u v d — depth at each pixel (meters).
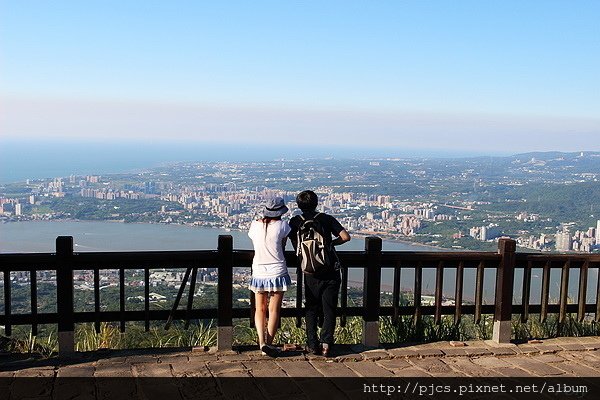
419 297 5.49
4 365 4.56
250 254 5.11
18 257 4.63
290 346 5.12
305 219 4.93
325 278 4.90
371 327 5.28
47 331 6.06
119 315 4.91
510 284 5.53
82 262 4.79
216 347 5.11
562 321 5.85
